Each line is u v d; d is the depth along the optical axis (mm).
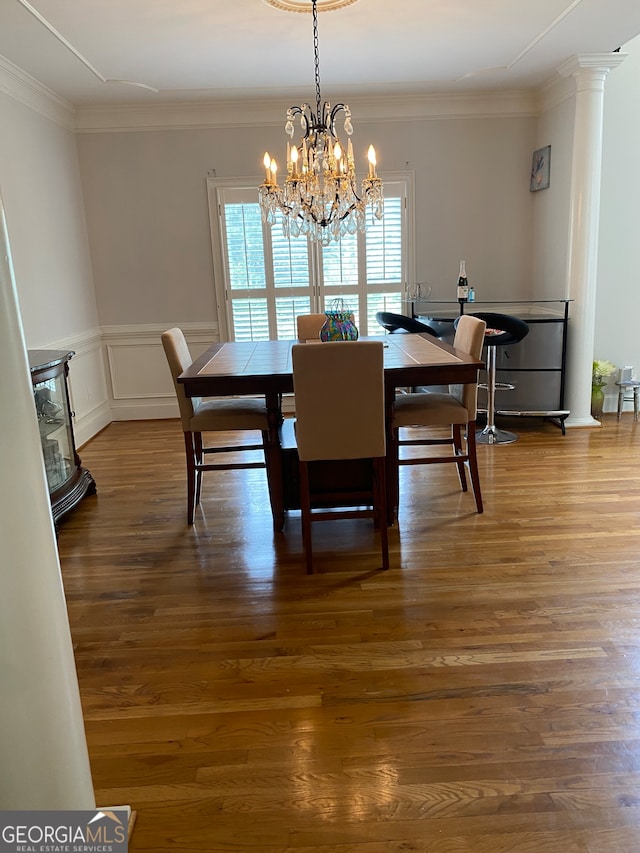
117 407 5383
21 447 1038
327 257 5172
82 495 3410
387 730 1671
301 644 2080
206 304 5238
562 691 1797
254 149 4973
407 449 4316
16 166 3830
